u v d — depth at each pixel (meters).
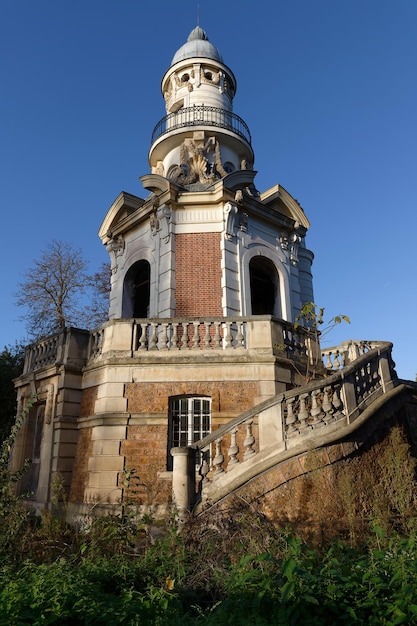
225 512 7.62
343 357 15.41
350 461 8.73
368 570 4.65
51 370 13.59
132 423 11.32
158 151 23.36
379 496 8.65
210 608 5.12
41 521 11.08
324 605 4.20
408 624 3.87
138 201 19.58
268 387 11.44
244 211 18.14
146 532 8.27
